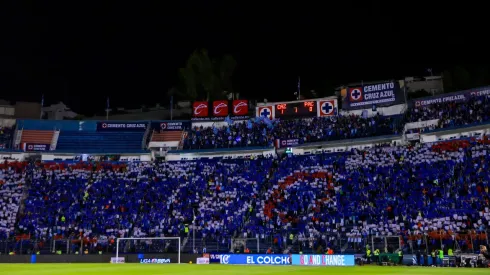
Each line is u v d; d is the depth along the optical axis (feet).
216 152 246.06
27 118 287.28
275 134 245.65
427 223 163.84
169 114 326.44
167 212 205.46
